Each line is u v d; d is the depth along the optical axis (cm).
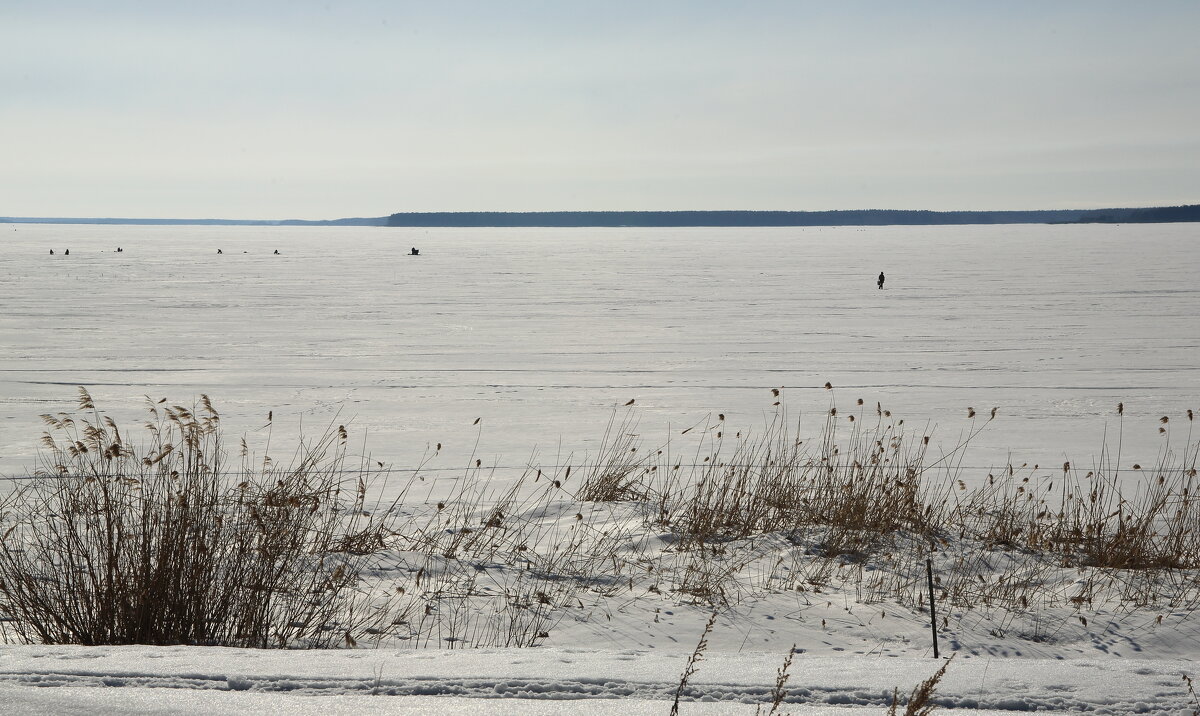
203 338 3238
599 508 888
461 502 981
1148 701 314
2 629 503
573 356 2877
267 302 4794
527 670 338
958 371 2562
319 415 1866
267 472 1045
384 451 1490
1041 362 2730
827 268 8500
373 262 9881
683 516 823
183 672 328
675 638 514
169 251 12862
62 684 315
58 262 9094
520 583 609
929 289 5794
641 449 1515
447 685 321
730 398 2128
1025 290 5622
